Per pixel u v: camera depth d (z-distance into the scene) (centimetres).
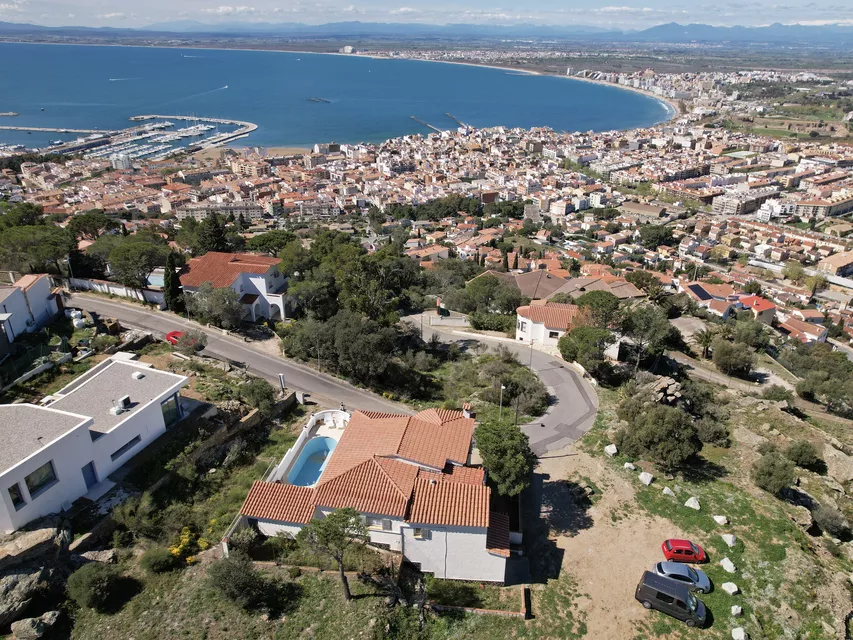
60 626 3469
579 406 6353
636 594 3944
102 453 4428
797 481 5738
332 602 3700
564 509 4750
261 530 4162
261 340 7488
